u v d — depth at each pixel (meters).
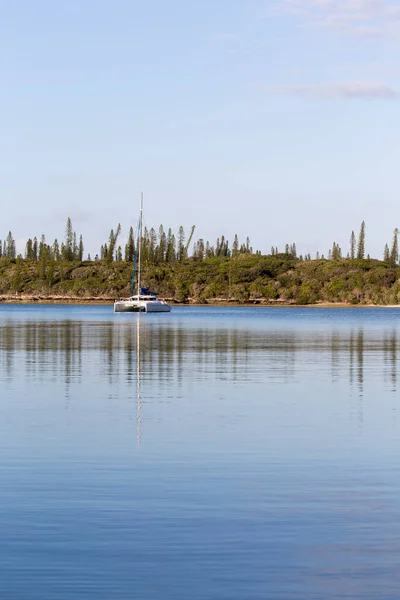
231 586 15.79
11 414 34.94
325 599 15.23
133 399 39.81
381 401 39.47
